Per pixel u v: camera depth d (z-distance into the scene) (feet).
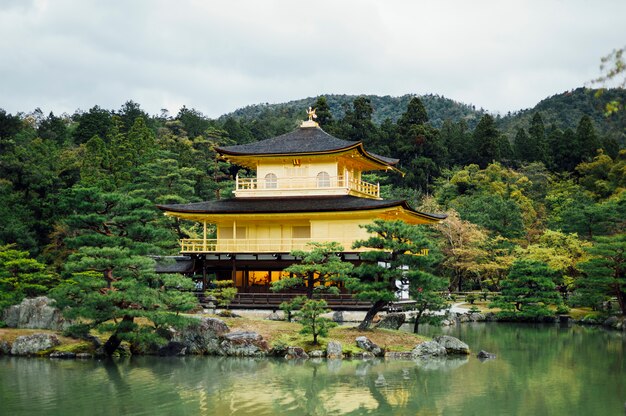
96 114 502.38
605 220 297.74
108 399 114.62
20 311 175.11
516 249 286.46
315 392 119.55
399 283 204.74
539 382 128.06
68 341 161.58
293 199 220.84
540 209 394.73
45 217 265.75
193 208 214.07
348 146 215.51
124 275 153.38
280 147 227.61
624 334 204.74
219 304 204.03
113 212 175.73
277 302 201.36
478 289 340.18
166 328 159.63
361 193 236.63
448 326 227.81
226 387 123.54
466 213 341.82
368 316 172.96
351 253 202.90
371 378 131.64
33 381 128.67
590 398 115.03
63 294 151.12
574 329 219.00
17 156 287.48
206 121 580.71
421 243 163.53
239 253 209.97
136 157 375.04
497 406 109.91
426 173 479.82
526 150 519.19
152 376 133.39
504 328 221.66
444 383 126.93
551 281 239.50
